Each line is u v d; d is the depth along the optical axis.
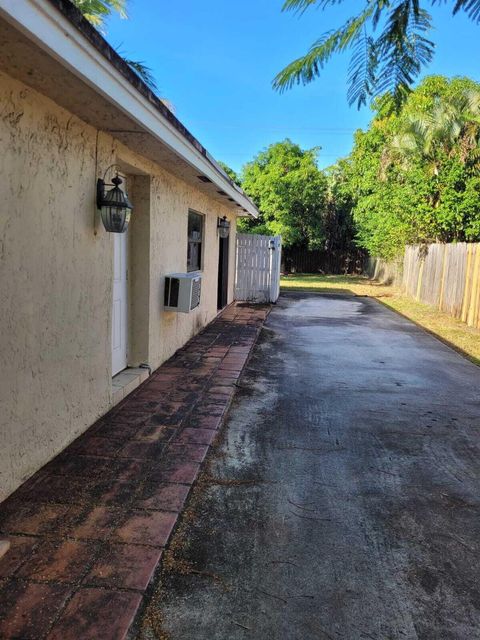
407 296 16.16
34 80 2.72
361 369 6.39
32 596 2.08
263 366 6.39
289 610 2.12
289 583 2.29
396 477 3.38
